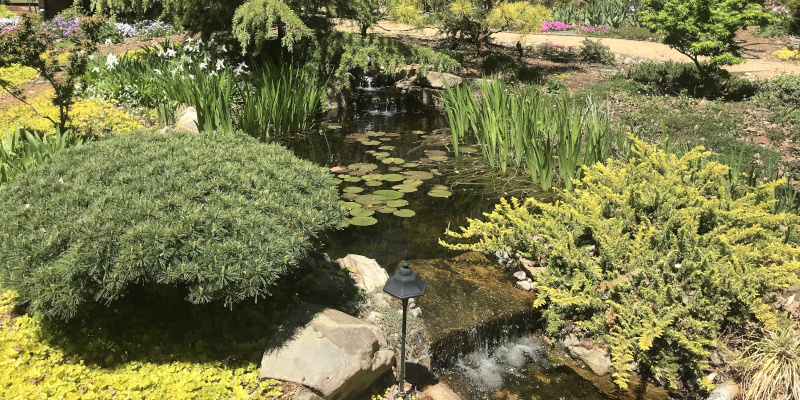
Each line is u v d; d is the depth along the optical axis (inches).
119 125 307.9
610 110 371.2
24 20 245.6
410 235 221.5
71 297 118.0
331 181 170.2
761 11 402.9
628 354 141.5
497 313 165.2
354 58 410.9
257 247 130.3
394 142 340.2
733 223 178.1
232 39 436.1
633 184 190.5
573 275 164.9
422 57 424.5
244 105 330.3
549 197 258.5
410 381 144.7
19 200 139.4
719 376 148.9
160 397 124.1
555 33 713.6
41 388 121.6
